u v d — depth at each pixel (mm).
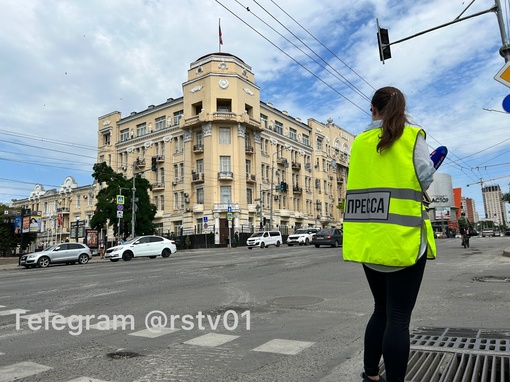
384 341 2492
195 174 47094
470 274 10266
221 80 47062
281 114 56781
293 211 56469
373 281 2754
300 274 11547
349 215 2701
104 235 42969
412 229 2395
